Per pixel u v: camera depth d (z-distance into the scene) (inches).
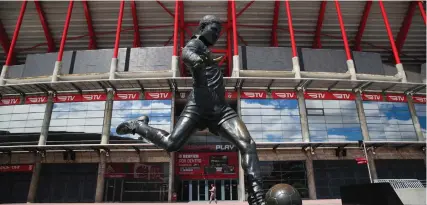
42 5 1316.4
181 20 1341.0
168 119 1037.2
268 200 166.7
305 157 1044.5
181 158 1088.2
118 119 1039.6
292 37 1147.9
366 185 430.3
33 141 1023.0
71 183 1002.7
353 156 1053.8
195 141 1110.4
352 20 1429.6
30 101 1072.8
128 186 997.8
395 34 1488.7
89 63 1123.9
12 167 1021.8
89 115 1047.0
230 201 1012.5
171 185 994.7
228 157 1088.8
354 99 1111.0
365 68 1165.7
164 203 925.2
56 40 1437.0
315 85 1080.2
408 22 1409.9
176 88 1066.1
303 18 1413.6
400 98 1136.2
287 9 1192.2
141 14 1346.0
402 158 1071.6
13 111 1063.6
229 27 1346.0
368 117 1095.0
